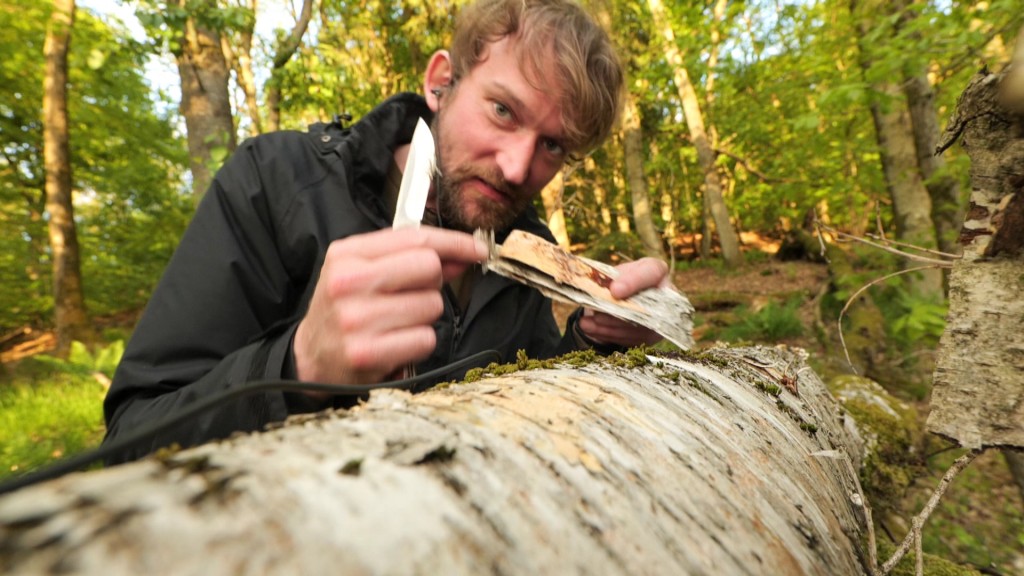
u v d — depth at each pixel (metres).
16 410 4.14
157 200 9.31
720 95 10.15
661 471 0.49
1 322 8.93
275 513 0.27
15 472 3.02
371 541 0.27
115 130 8.87
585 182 11.13
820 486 0.80
